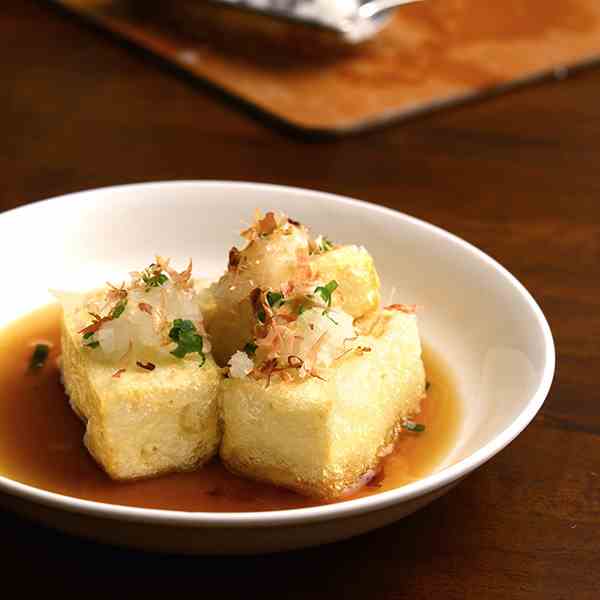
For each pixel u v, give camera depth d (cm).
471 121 118
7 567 73
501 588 74
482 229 103
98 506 69
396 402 81
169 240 93
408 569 75
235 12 131
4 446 79
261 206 93
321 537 72
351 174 109
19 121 114
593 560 76
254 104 116
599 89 127
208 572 74
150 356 78
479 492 79
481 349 85
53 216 90
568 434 83
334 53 130
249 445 78
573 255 100
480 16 142
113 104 118
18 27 136
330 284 79
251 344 79
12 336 86
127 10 138
